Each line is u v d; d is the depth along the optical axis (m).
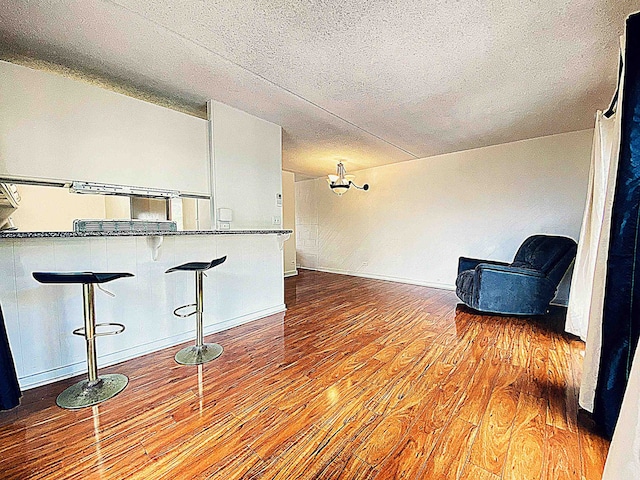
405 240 5.40
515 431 1.46
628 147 1.32
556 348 2.46
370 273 5.97
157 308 2.47
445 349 2.44
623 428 0.85
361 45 1.93
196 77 2.40
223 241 2.97
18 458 1.29
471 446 1.36
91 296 1.80
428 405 1.67
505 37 1.83
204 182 2.99
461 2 1.53
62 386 1.90
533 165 4.00
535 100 2.78
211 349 2.44
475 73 2.28
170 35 1.85
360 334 2.79
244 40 1.89
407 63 2.14
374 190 5.83
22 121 2.03
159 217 3.11
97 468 1.24
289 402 1.70
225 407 1.66
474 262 4.01
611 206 1.46
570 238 3.49
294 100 2.83
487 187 4.41
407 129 3.62
